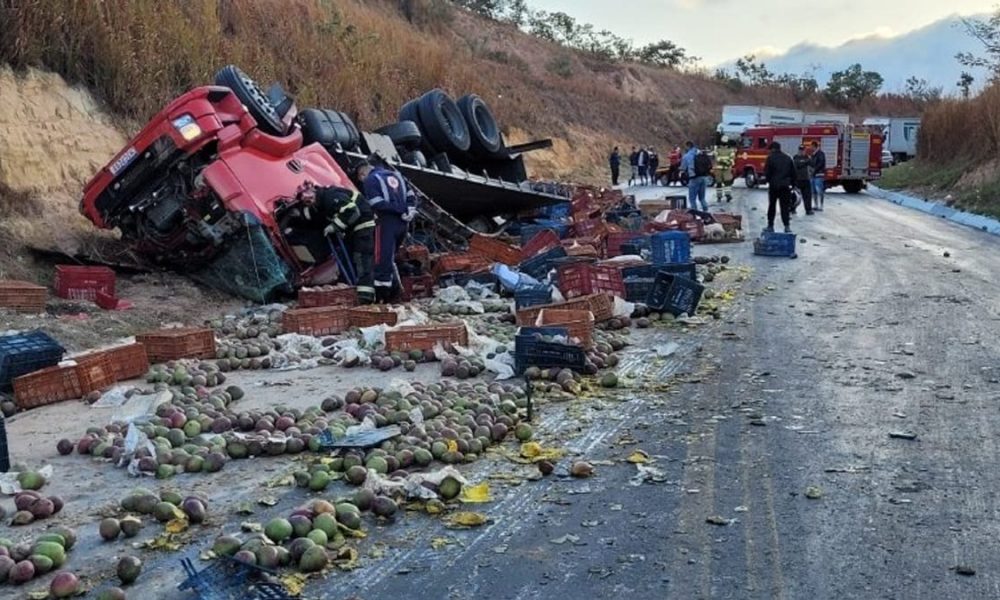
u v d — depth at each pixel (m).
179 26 18.89
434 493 5.50
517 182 21.30
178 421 6.85
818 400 7.55
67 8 16.19
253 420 6.90
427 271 13.86
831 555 4.73
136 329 10.86
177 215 12.55
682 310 11.12
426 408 6.92
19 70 15.09
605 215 21.11
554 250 14.13
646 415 7.23
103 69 16.70
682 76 90.00
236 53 21.20
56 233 13.83
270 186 12.59
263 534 4.85
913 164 44.97
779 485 5.71
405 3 53.25
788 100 94.81
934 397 7.59
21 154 14.18
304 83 24.69
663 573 4.58
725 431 6.79
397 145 18.11
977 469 5.93
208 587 4.24
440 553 4.85
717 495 5.57
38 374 7.96
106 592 4.29
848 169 40.66
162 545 4.96
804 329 10.43
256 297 12.54
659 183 49.91
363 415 6.96
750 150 42.69
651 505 5.45
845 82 98.44
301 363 9.17
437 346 9.23
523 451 6.33
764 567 4.62
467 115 20.12
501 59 61.59
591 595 4.38
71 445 6.59
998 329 10.30
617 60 85.31
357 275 12.62
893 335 10.02
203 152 12.60
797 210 29.47
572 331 9.02
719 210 28.88
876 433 6.68
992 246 19.31
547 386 7.91
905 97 99.00
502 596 4.38
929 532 4.99
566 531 5.11
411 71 32.53
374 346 9.61
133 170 12.62
